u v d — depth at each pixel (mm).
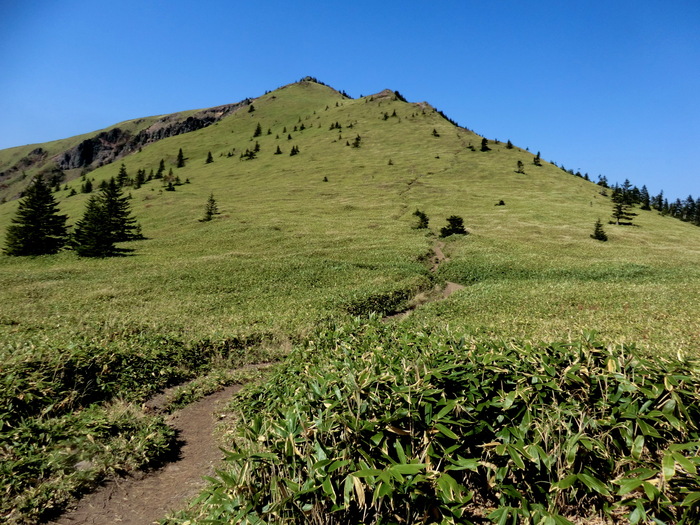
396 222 65375
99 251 47250
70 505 4824
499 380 3711
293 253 44031
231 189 104250
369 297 22938
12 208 126188
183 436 7301
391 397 3395
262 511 2793
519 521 3027
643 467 2986
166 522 4430
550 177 109125
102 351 9289
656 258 41438
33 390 6918
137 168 166000
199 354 12055
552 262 37375
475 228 60969
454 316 18859
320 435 3160
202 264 37562
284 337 14250
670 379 3191
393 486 2682
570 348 4062
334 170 119562
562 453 3221
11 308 21594
